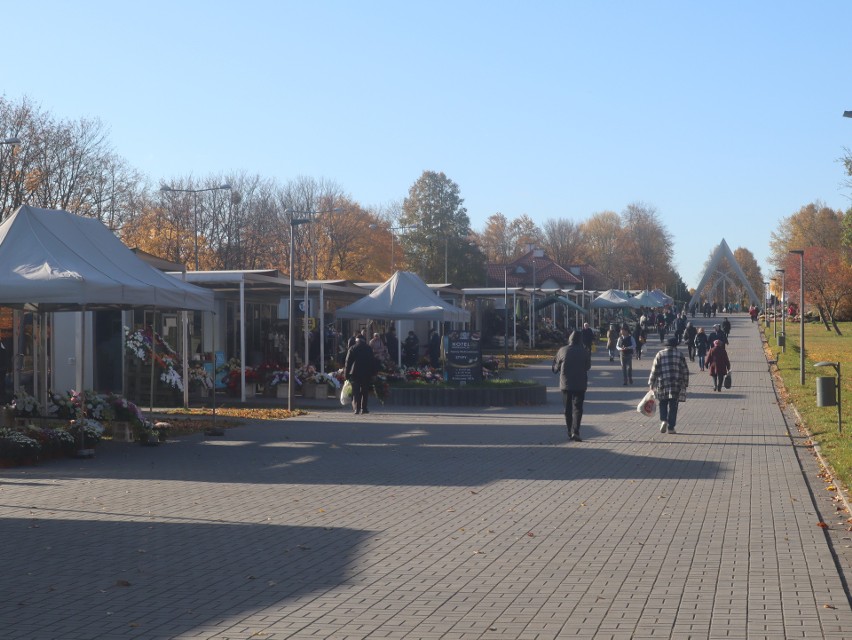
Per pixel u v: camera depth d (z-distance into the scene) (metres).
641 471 14.16
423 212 96.56
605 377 38.81
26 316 21.59
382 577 8.05
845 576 7.95
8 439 14.92
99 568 8.40
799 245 116.25
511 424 21.50
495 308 59.84
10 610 7.09
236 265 69.81
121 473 14.23
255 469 14.60
